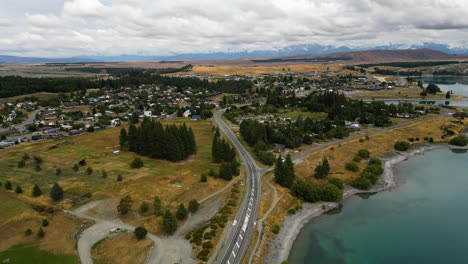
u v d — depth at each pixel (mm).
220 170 119688
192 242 76562
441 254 80562
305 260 76625
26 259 67562
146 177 117812
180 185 111000
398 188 121625
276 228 87688
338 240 86062
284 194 108688
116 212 89438
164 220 80688
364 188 118688
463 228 92938
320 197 108500
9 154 146250
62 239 75562
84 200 96000
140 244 74562
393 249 82438
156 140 141625
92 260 68500
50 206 91125
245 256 73312
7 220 81750
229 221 88375
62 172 122188
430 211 103625
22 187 104875
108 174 120938
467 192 117875
